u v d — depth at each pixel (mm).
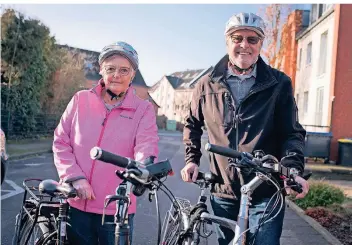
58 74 22484
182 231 2783
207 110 3062
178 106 53500
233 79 3012
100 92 2844
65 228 2697
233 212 3023
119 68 2684
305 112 20453
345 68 15039
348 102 14938
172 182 9672
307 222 6129
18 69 18594
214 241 3408
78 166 2715
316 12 19141
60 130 2846
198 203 2875
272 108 2883
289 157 2658
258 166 2289
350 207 6883
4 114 18219
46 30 19906
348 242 5113
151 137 2752
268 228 2705
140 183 2045
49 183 2572
